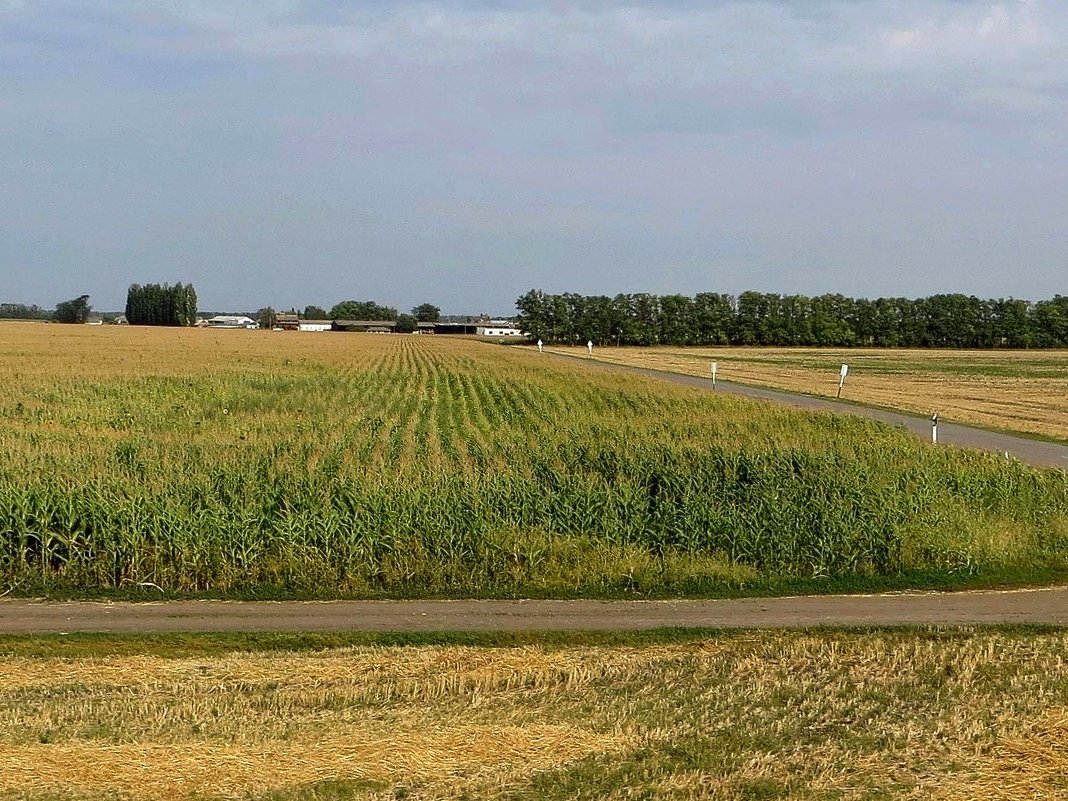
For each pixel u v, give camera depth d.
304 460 24.70
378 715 9.71
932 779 8.59
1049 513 20.58
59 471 20.03
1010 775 8.71
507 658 11.72
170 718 9.48
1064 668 11.75
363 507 16.47
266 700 10.05
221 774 8.22
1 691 10.23
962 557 17.05
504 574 15.67
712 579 15.98
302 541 15.71
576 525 17.23
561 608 14.20
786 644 12.46
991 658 12.09
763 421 35.78
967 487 21.95
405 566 15.51
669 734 9.41
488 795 8.01
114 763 8.37
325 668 11.20
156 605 14.03
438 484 19.11
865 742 9.34
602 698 10.39
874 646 12.46
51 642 12.03
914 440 30.19
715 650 12.28
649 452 24.69
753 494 19.05
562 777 8.36
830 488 19.73
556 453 25.98
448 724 9.49
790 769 8.71
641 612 14.06
